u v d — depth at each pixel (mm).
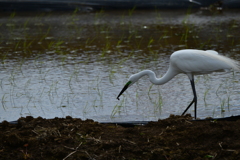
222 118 9234
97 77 13539
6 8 29969
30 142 7574
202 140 7605
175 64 9906
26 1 30125
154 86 12625
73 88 12430
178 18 26047
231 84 12547
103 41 19516
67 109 10680
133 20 25703
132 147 7371
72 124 8500
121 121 9750
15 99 11492
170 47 17969
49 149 7328
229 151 7102
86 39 20047
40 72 14281
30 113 10414
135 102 11164
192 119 8977
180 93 11836
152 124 8469
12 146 7512
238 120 8375
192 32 21422
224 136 7660
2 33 21984
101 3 30219
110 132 8203
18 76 13812
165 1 30062
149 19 25969
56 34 21484
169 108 10648
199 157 6988
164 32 21594
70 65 15164
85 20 25953
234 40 19109
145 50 17500
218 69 9602
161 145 7484
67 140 7656
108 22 25109
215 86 12391
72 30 22594
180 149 7297
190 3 30094
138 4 30266
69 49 17906
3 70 14586
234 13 27688
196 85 12547
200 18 25906
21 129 8289
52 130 8039
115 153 7191
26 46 18672
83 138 7789
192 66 9656
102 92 12023
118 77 13477
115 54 16812
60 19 26484
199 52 9742
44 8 30172
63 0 30125
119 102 11172
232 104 10773
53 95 11805
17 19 26703
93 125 8500
